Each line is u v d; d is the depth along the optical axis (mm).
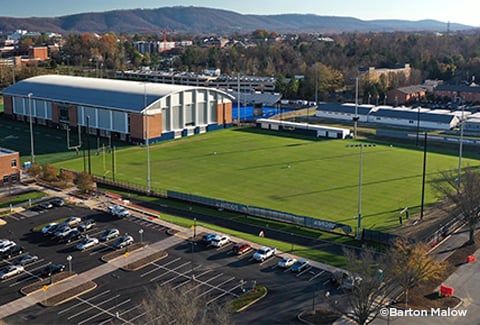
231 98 158875
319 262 64312
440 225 75062
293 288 57469
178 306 44469
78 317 51656
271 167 111438
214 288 57312
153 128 135625
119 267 62625
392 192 93562
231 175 104938
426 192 93500
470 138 140500
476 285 58594
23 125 159625
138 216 80250
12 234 72750
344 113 178500
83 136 143250
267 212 80438
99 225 76188
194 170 108688
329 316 51438
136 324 50062
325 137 146000
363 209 84625
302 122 172750
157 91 141625
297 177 103625
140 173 105938
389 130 155750
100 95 147500
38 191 92938
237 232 74500
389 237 69625
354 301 49844
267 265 63469
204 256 65812
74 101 149125
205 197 86812
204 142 137625
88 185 91125
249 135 148125
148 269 62125
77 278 59906
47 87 164000
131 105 136500
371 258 56531
